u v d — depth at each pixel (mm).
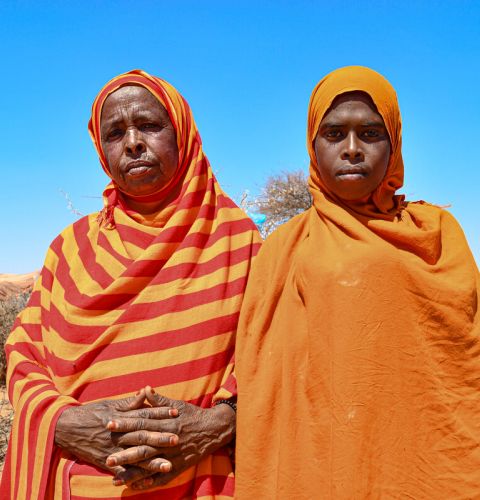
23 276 23047
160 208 3535
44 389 3168
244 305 3172
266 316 3070
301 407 2873
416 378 2787
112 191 3674
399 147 3113
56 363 3238
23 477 3102
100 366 3164
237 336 3162
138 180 3395
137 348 3160
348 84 2973
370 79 3006
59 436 3027
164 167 3430
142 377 3129
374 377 2736
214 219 3475
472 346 2828
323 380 2820
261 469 2934
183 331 3188
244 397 3018
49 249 3650
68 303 3355
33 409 3100
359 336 2762
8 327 10219
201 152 3602
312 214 3180
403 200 3283
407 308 2824
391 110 3018
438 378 2814
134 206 3580
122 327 3189
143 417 2928
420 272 2848
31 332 3441
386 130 2994
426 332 2842
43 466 3025
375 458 2709
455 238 3049
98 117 3555
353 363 2742
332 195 3127
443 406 2783
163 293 3236
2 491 3268
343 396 2732
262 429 2949
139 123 3428
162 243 3316
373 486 2695
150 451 2873
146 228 3447
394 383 2754
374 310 2777
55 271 3559
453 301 2830
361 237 2908
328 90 3023
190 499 3086
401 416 2748
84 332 3240
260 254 3236
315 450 2791
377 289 2793
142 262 3279
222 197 3553
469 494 2715
